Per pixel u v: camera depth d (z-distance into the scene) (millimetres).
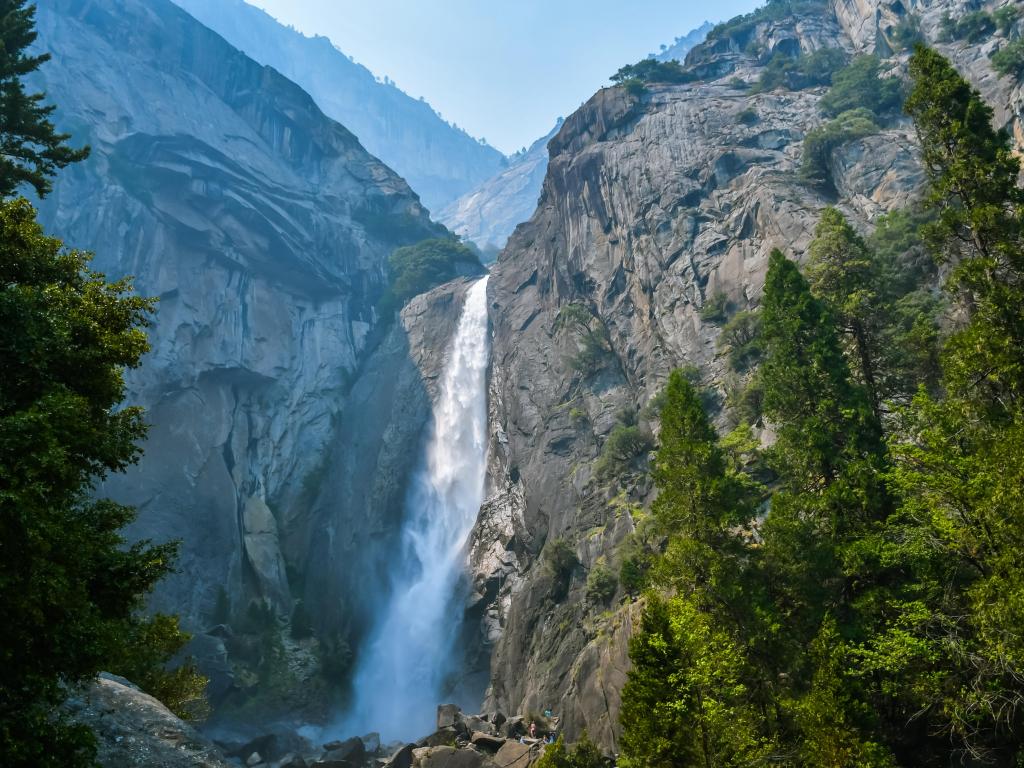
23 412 14086
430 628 82188
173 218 107562
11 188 33281
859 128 71875
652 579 29609
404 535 95625
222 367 103750
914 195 60594
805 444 30812
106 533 17422
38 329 15922
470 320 110250
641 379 73688
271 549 96250
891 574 27250
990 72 70625
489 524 82188
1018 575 19859
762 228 70062
